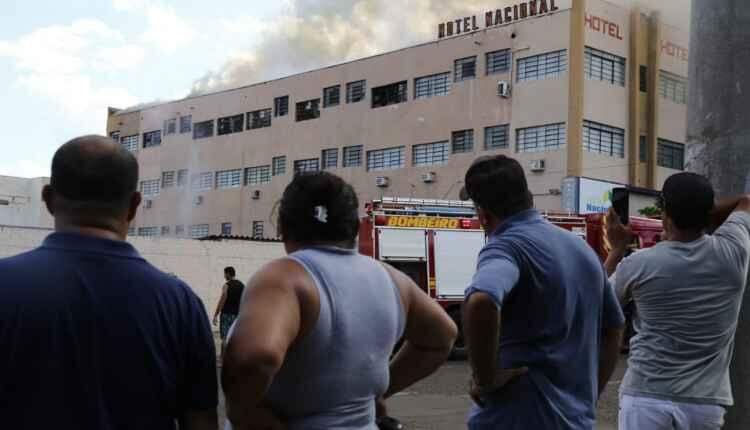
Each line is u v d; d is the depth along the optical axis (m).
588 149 34.97
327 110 44.59
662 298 3.57
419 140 39.84
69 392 1.97
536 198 35.03
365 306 2.36
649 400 3.57
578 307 3.05
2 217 54.62
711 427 3.54
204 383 2.20
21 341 1.95
